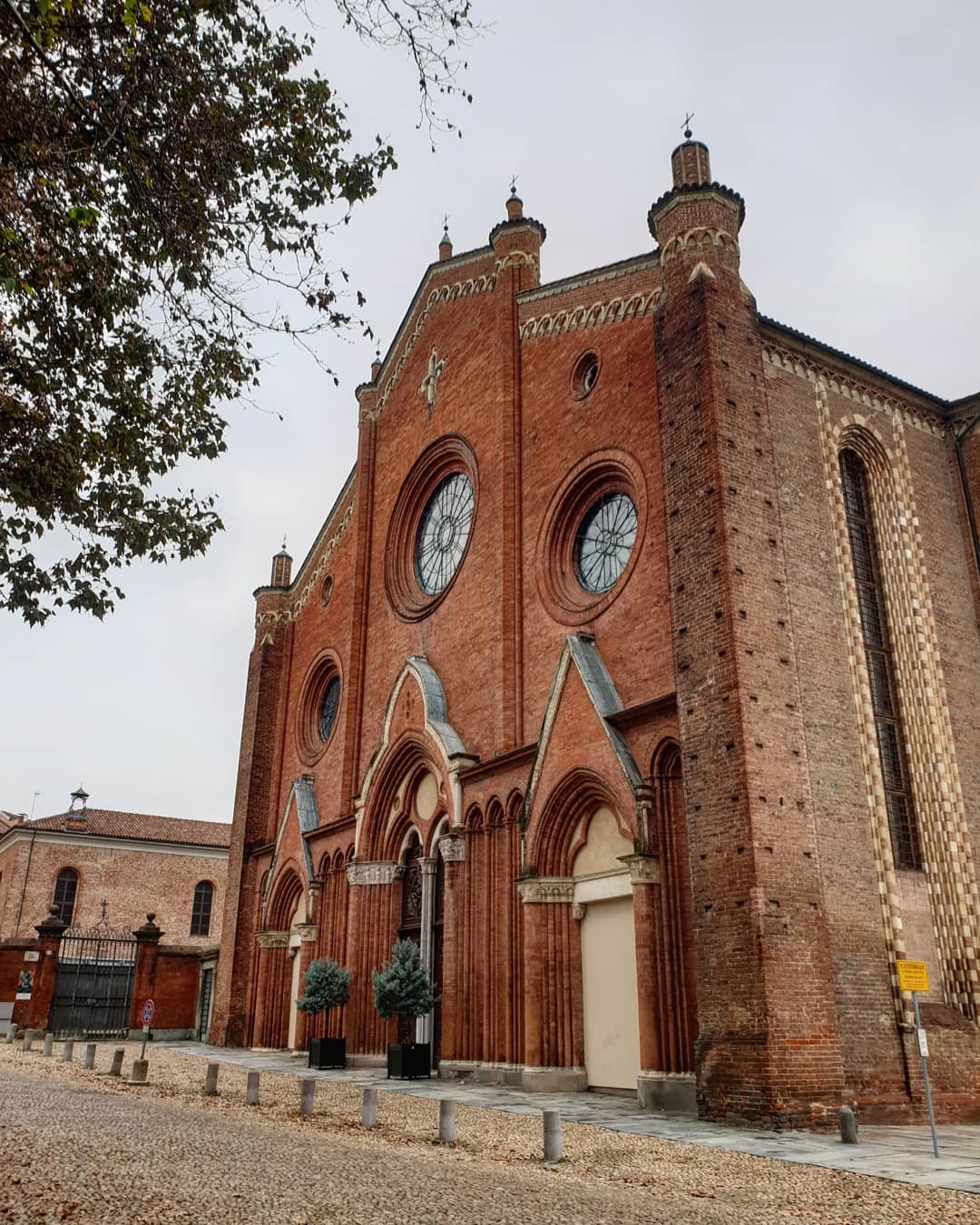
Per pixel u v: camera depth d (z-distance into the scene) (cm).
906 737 2319
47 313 1299
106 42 1214
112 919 6700
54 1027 4706
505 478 2945
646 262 2662
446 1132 1517
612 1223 971
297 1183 1122
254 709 4331
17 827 6638
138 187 1273
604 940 2275
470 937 2611
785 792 1898
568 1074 2234
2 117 1135
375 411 3984
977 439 2664
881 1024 1895
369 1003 3003
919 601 2445
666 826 2083
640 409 2539
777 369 2403
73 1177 1124
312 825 3700
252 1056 3428
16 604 1401
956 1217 1027
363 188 1440
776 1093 1667
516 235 3259
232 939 4044
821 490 2350
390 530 3622
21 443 1337
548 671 2625
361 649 3659
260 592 4497
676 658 2083
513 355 3091
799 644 2119
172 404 1463
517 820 2534
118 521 1461
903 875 2167
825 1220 1010
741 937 1791
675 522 2177
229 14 1327
